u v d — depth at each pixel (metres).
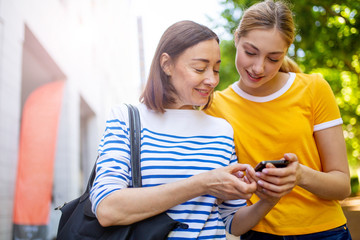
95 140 14.09
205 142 1.82
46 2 8.28
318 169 2.13
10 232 5.87
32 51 8.04
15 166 6.12
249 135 2.15
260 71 1.98
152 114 1.83
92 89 13.51
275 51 1.97
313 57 7.85
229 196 1.48
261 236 2.17
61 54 9.24
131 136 1.70
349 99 10.71
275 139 2.11
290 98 2.16
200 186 1.49
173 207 1.63
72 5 10.64
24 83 9.59
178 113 1.86
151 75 1.86
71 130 9.87
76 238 1.55
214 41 1.77
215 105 2.28
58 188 9.31
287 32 1.98
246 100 2.22
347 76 10.15
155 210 1.48
